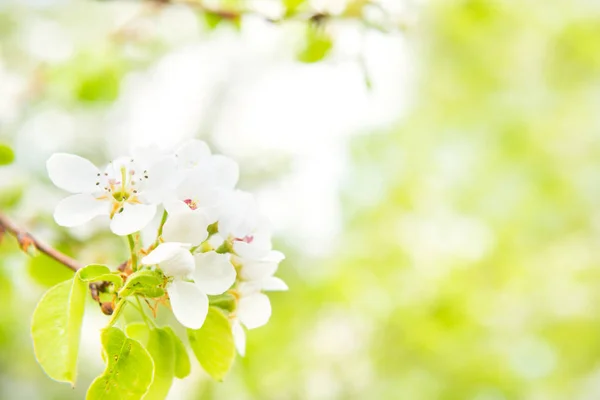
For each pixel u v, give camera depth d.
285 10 0.57
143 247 0.45
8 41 1.16
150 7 0.76
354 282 1.26
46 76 0.87
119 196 0.44
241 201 0.45
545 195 1.57
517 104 1.64
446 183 1.60
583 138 1.63
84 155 1.23
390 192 1.51
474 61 1.57
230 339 0.45
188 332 0.45
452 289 1.28
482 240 1.50
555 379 1.43
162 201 0.44
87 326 0.89
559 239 1.56
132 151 0.45
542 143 1.61
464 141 1.68
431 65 1.60
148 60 1.12
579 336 1.42
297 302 1.18
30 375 1.25
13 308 0.88
